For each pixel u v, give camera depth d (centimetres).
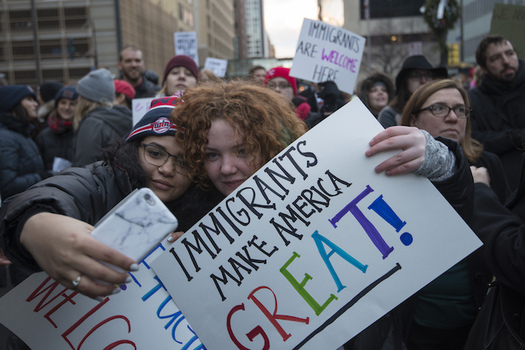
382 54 3103
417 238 129
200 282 133
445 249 128
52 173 423
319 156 135
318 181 134
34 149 397
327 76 488
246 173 143
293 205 134
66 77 4975
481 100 392
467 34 4394
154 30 5722
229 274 133
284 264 132
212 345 132
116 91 508
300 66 482
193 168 145
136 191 103
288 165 136
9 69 5053
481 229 159
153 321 134
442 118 227
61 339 134
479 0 3966
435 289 197
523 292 146
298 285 131
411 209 130
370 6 3278
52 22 4934
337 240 132
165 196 151
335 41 486
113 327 134
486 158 263
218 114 140
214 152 143
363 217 131
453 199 136
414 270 129
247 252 134
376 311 129
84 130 363
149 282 136
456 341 202
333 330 129
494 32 483
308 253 132
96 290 101
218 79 166
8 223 108
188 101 145
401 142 127
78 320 134
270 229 134
